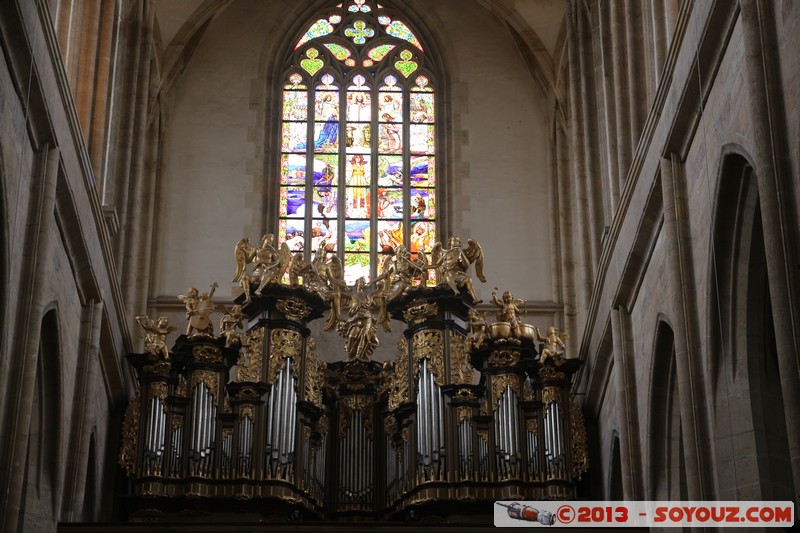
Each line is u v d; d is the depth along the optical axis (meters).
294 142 34.44
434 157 34.47
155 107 33.25
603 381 27.39
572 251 32.78
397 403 28.41
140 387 27.81
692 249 20.86
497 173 33.97
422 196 34.06
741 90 17.64
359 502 28.19
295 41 35.44
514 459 27.50
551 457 27.61
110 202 27.56
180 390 27.77
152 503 26.69
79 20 25.91
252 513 26.86
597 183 29.88
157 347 27.97
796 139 15.47
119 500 27.72
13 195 19.31
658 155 21.89
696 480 19.88
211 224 33.00
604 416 27.45
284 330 28.38
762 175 15.77
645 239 23.19
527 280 32.75
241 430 27.28
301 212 33.69
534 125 34.50
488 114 34.62
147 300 31.77
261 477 26.94
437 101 34.94
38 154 20.75
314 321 31.47
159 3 33.38
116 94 28.70
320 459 28.22
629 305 24.97
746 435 19.06
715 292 19.59
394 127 34.75
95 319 24.97
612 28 27.06
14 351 19.81
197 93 34.38
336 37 35.56
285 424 27.52
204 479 26.88
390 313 29.56
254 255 29.11
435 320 28.80
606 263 26.16
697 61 19.28
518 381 28.28
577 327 31.92
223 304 31.52
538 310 32.28
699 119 20.14
